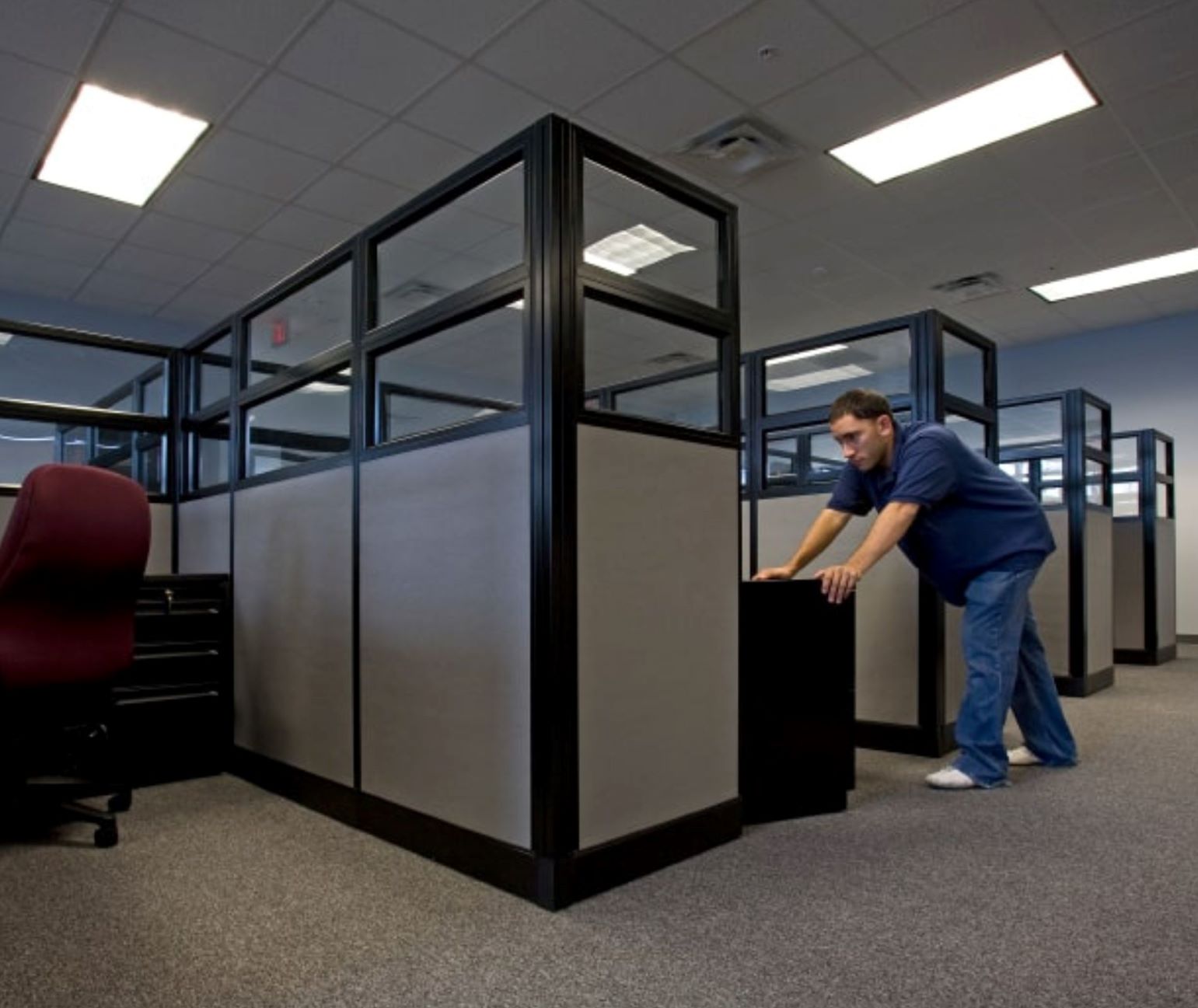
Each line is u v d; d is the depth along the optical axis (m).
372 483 2.04
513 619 1.61
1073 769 2.48
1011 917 1.42
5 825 2.01
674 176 1.87
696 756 1.80
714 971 1.24
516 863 1.56
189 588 2.57
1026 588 2.32
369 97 3.48
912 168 4.20
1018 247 5.27
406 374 8.06
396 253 5.26
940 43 3.15
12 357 5.85
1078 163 4.16
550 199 1.59
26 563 1.75
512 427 1.64
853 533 3.00
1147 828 1.92
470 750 1.69
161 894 1.57
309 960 1.29
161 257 5.25
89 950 1.33
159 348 3.13
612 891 1.56
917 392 2.89
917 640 2.79
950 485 2.22
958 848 1.79
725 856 1.74
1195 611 6.80
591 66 3.27
